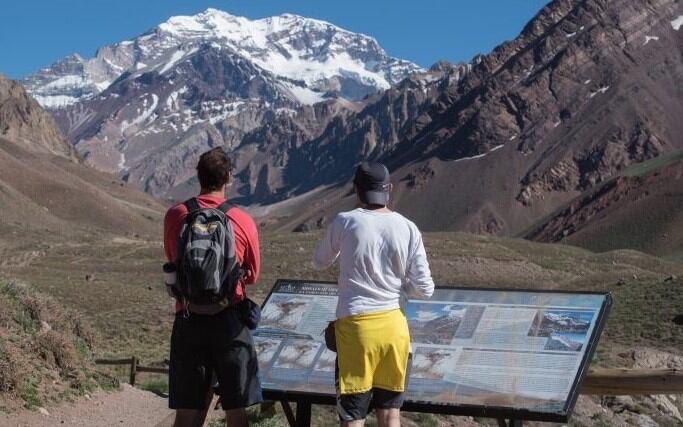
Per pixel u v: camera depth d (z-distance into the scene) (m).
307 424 8.96
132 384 21.89
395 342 7.09
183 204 7.59
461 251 110.38
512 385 7.98
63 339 14.99
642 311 59.72
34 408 12.63
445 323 8.67
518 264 106.75
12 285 16.52
